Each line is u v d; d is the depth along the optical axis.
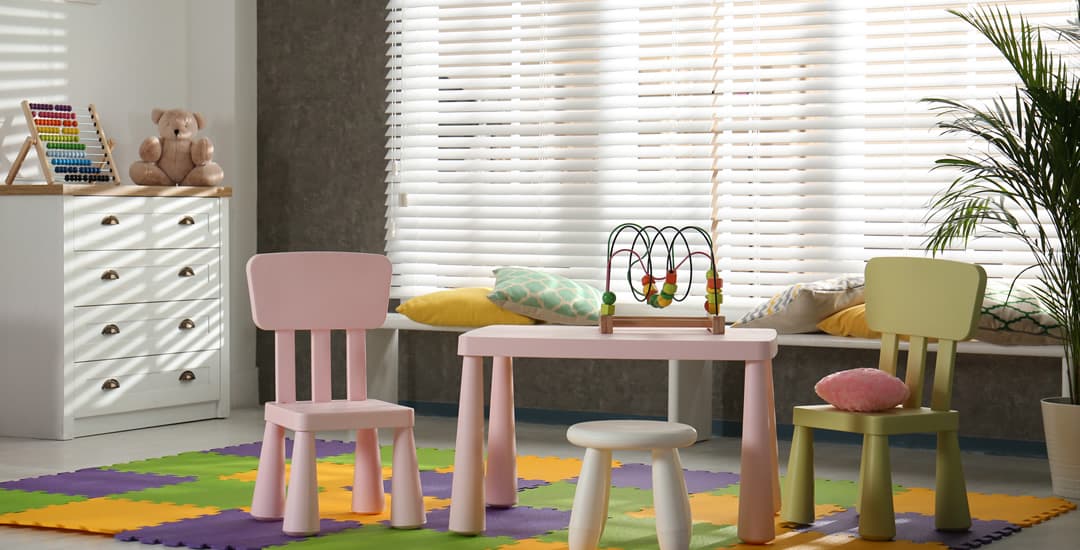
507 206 5.98
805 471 3.61
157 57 6.25
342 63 6.31
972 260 5.08
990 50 5.06
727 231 5.54
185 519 3.67
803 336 4.94
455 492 3.47
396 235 6.17
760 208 5.50
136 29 6.14
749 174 5.50
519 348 3.41
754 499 3.33
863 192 5.27
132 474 4.42
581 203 5.80
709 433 5.50
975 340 4.70
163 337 5.65
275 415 3.62
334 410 3.51
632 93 5.68
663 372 5.75
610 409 5.86
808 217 5.38
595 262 5.77
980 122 5.03
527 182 5.93
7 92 5.57
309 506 3.44
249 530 3.51
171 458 4.77
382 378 5.83
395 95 6.16
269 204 6.48
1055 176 4.04
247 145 6.41
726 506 3.89
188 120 5.87
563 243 5.85
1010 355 4.75
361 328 3.78
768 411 3.37
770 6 5.48
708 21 5.58
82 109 5.87
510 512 3.78
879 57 5.23
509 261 5.95
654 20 5.66
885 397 3.47
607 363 5.86
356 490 3.75
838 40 5.33
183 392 5.75
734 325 5.10
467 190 6.05
